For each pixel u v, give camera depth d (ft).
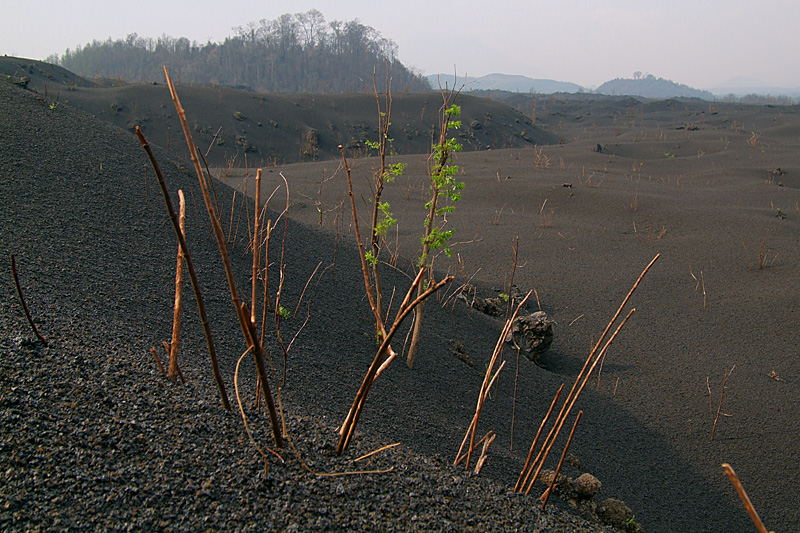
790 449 18.54
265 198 51.11
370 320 20.17
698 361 24.50
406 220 46.01
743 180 64.34
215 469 8.21
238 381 12.25
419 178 63.05
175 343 10.06
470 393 17.84
